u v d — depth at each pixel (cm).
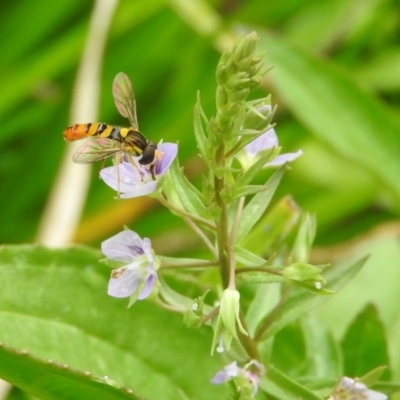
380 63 37
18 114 35
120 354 27
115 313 27
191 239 33
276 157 25
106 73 36
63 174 32
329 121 31
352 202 35
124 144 25
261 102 24
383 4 37
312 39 37
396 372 29
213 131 24
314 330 27
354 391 25
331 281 26
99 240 34
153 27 36
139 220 34
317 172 36
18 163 35
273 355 28
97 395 25
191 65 36
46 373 25
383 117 31
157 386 27
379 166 31
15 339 26
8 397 30
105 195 34
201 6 35
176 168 25
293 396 25
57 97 35
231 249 25
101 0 33
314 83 31
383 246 31
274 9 38
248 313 26
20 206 35
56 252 27
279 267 25
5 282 26
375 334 27
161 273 27
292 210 29
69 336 27
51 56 34
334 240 35
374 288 30
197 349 27
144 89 36
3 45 36
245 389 24
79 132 25
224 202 25
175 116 35
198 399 27
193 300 25
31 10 36
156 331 27
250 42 24
